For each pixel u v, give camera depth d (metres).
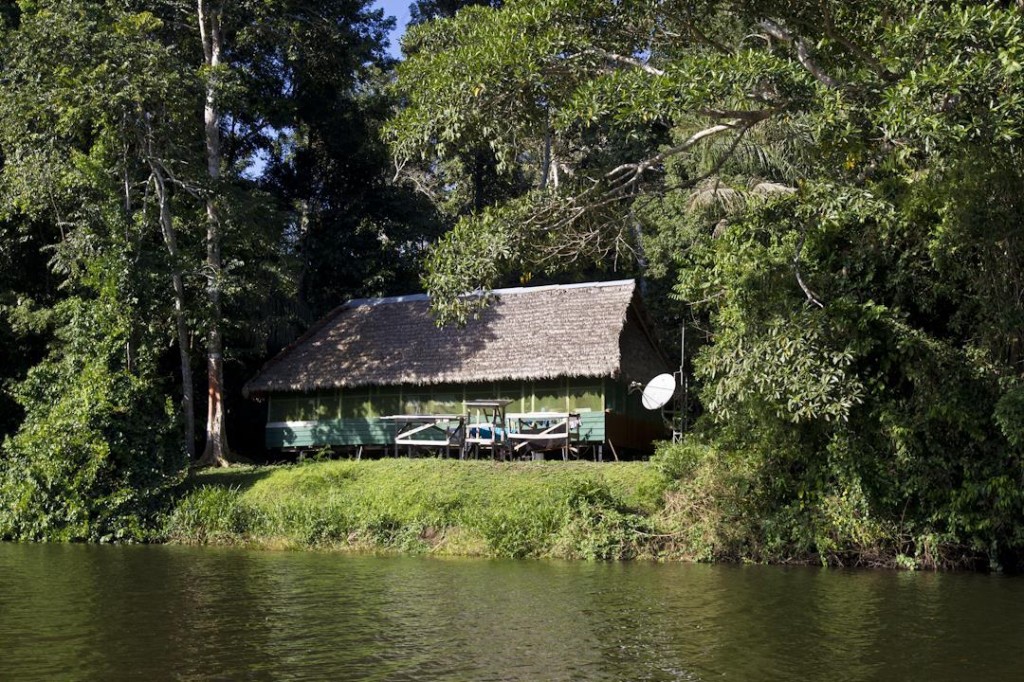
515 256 14.24
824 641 9.09
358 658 8.24
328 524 18.23
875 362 15.98
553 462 20.25
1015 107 11.12
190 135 24.72
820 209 13.51
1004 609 11.00
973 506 15.22
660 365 27.19
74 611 10.48
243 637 9.12
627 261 32.16
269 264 26.61
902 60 12.19
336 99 31.22
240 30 27.17
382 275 31.92
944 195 14.46
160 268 22.61
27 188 22.06
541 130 14.93
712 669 7.94
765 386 14.25
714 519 16.47
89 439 19.81
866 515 15.66
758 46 17.39
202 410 29.44
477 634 9.35
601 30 14.59
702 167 27.09
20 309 23.11
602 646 8.81
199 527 19.20
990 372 15.08
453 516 18.11
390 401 24.83
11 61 22.44
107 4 23.44
